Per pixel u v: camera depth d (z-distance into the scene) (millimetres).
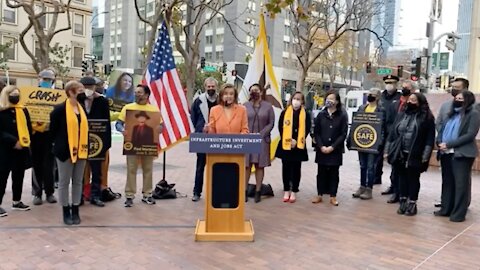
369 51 54438
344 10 36281
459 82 7066
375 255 5355
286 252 5402
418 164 7133
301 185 9719
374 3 34000
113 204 7562
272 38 58531
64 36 46406
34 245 5488
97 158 7219
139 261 5031
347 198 8508
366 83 70062
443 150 7023
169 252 5332
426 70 26562
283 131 7906
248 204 7797
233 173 5805
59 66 40281
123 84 11094
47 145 7348
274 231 6234
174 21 17859
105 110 7293
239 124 6352
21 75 43312
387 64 46875
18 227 6168
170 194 8047
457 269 4980
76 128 6191
